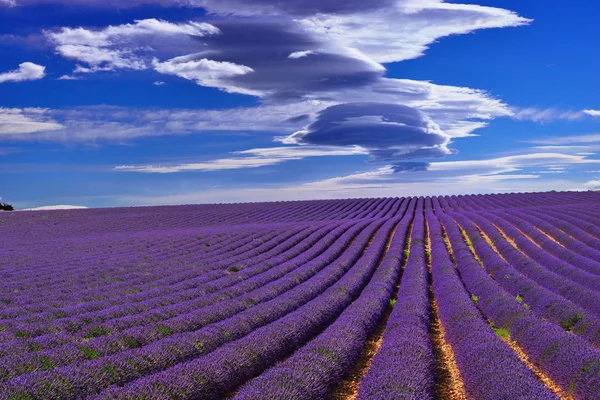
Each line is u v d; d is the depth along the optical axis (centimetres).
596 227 3100
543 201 5794
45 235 4509
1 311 1638
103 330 1355
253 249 2994
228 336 1247
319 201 7631
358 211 6028
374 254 2745
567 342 1112
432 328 1538
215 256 2836
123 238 3866
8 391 811
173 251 3112
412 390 841
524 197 6481
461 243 3031
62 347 1127
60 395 842
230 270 2469
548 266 2339
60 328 1395
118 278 2241
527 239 3039
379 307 1588
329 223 4553
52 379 874
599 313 1519
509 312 1466
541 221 3644
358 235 3622
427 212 5444
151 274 2302
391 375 908
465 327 1303
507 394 828
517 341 1322
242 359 1034
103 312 1569
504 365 973
